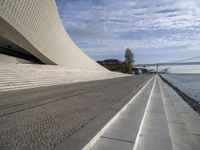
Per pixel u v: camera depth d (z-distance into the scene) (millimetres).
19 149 1872
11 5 11422
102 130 2479
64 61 21875
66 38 23734
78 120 2953
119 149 2033
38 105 4203
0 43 15109
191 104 7023
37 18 15008
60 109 3779
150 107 4641
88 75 17906
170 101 6234
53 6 17562
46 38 17422
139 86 9945
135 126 2852
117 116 3359
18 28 12961
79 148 1869
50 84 9969
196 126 3527
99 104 4328
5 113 3398
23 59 17719
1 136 2238
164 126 3055
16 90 6984
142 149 2186
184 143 2521
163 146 2264
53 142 2057
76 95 5949
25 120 2955
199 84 26266
